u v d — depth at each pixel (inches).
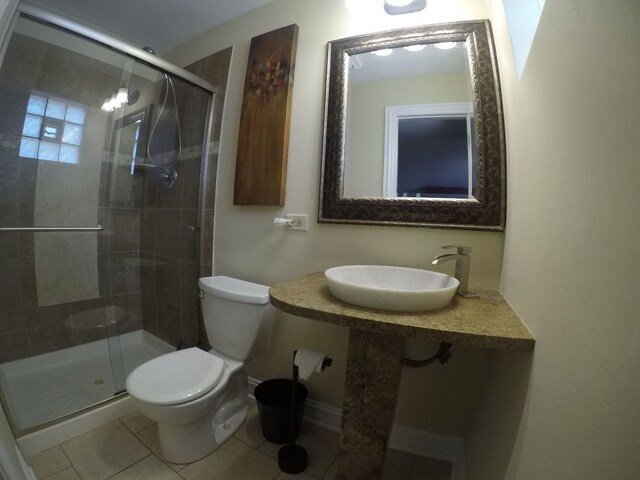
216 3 61.7
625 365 11.0
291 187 56.0
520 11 33.3
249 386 62.2
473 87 41.8
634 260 11.0
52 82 60.2
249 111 59.5
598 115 14.6
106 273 72.9
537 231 24.0
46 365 62.5
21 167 58.7
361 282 42.4
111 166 71.5
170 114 72.2
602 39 14.3
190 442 43.7
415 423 46.3
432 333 25.1
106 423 51.2
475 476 32.5
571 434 14.7
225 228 65.2
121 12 64.6
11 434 36.6
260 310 49.6
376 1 49.8
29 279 61.3
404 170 46.3
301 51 56.2
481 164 40.7
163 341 76.9
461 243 42.8
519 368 25.2
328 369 52.9
